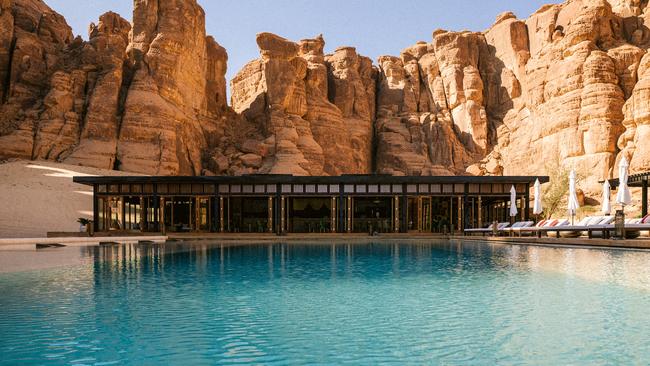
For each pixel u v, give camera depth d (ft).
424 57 339.57
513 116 303.48
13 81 254.06
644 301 29.45
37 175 199.82
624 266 46.78
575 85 253.24
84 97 253.44
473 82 313.53
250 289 35.17
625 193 90.02
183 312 27.35
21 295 32.50
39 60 263.90
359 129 315.78
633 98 231.71
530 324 24.18
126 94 256.32
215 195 138.31
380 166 312.29
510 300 30.27
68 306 28.91
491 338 21.85
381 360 19.08
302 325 24.47
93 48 266.16
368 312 27.32
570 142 247.09
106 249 77.97
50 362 18.89
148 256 63.10
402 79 338.13
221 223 140.56
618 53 252.01
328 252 71.51
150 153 241.96
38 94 257.75
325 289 35.14
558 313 26.50
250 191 138.21
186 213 144.36
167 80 264.31
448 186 136.36
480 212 136.15
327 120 302.04
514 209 125.49
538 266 47.91
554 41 288.10
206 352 20.15
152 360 19.16
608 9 267.59
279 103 286.66
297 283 38.11
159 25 273.33
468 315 26.35
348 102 322.14
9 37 262.06
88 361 19.04
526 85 301.22
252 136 284.61
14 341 21.67
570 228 86.28
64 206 165.78
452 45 327.06
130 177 135.95
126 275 42.80
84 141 237.86
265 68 290.97
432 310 27.71
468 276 41.50
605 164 234.17
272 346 20.98
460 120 313.53
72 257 61.16
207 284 37.63
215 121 293.64
